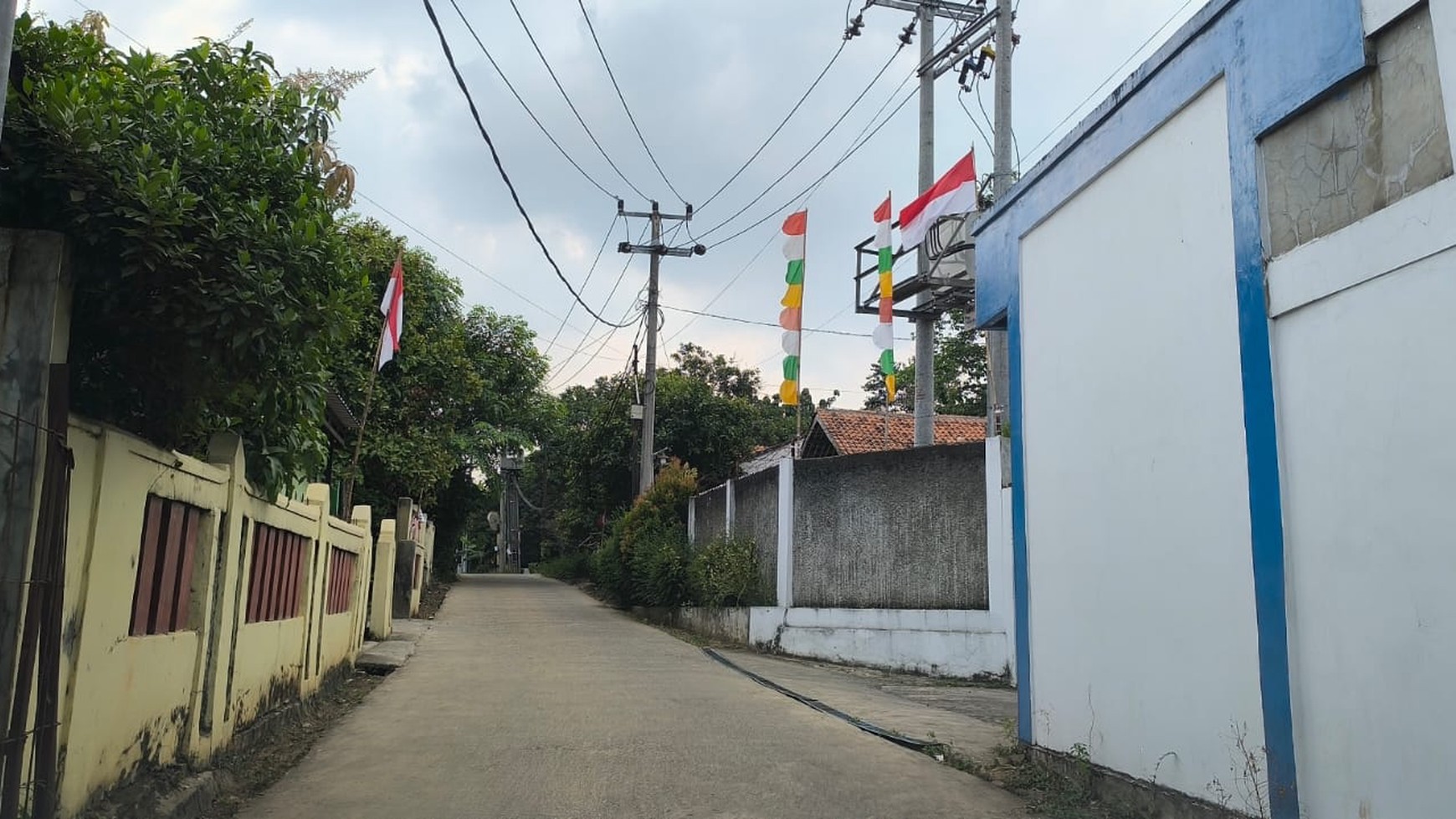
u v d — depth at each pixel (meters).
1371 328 4.00
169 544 5.30
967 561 12.48
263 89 5.87
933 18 15.04
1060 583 6.41
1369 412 3.99
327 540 9.47
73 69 4.57
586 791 6.05
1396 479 3.84
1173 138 5.38
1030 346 6.94
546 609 21.61
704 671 12.02
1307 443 4.32
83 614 4.20
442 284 21.80
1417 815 3.69
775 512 15.60
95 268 4.27
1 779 3.52
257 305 4.66
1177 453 5.24
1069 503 6.33
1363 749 3.96
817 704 9.40
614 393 28.45
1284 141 4.59
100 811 4.36
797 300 17.19
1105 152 6.00
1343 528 4.10
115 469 4.46
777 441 36.69
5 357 3.76
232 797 5.83
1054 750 6.40
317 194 5.83
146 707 4.99
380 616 14.90
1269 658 4.46
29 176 4.01
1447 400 3.63
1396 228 3.89
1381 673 3.88
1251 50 4.75
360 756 6.98
